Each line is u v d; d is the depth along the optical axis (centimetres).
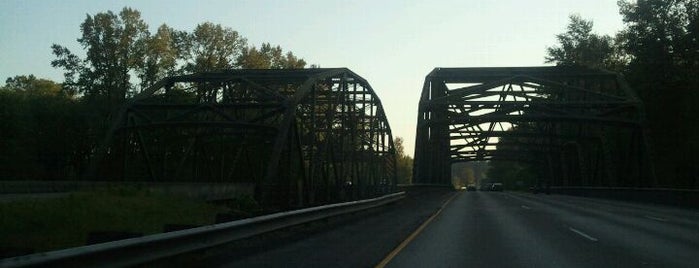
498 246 1548
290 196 3909
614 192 5369
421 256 1345
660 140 6150
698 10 5581
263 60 7950
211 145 5512
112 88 6625
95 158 4141
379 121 5266
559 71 5875
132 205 2711
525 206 3881
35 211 2061
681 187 6144
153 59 6838
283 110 4031
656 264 1248
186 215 2900
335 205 2273
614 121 5375
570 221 2475
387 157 5481
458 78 6131
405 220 2494
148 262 975
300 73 4653
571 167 8350
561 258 1328
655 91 5809
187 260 1181
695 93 5594
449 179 10156
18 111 5519
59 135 5966
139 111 4472
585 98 6147
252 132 4988
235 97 4912
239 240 1445
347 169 4903
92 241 970
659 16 5778
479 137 7750
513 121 5791
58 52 6506
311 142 4344
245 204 3544
